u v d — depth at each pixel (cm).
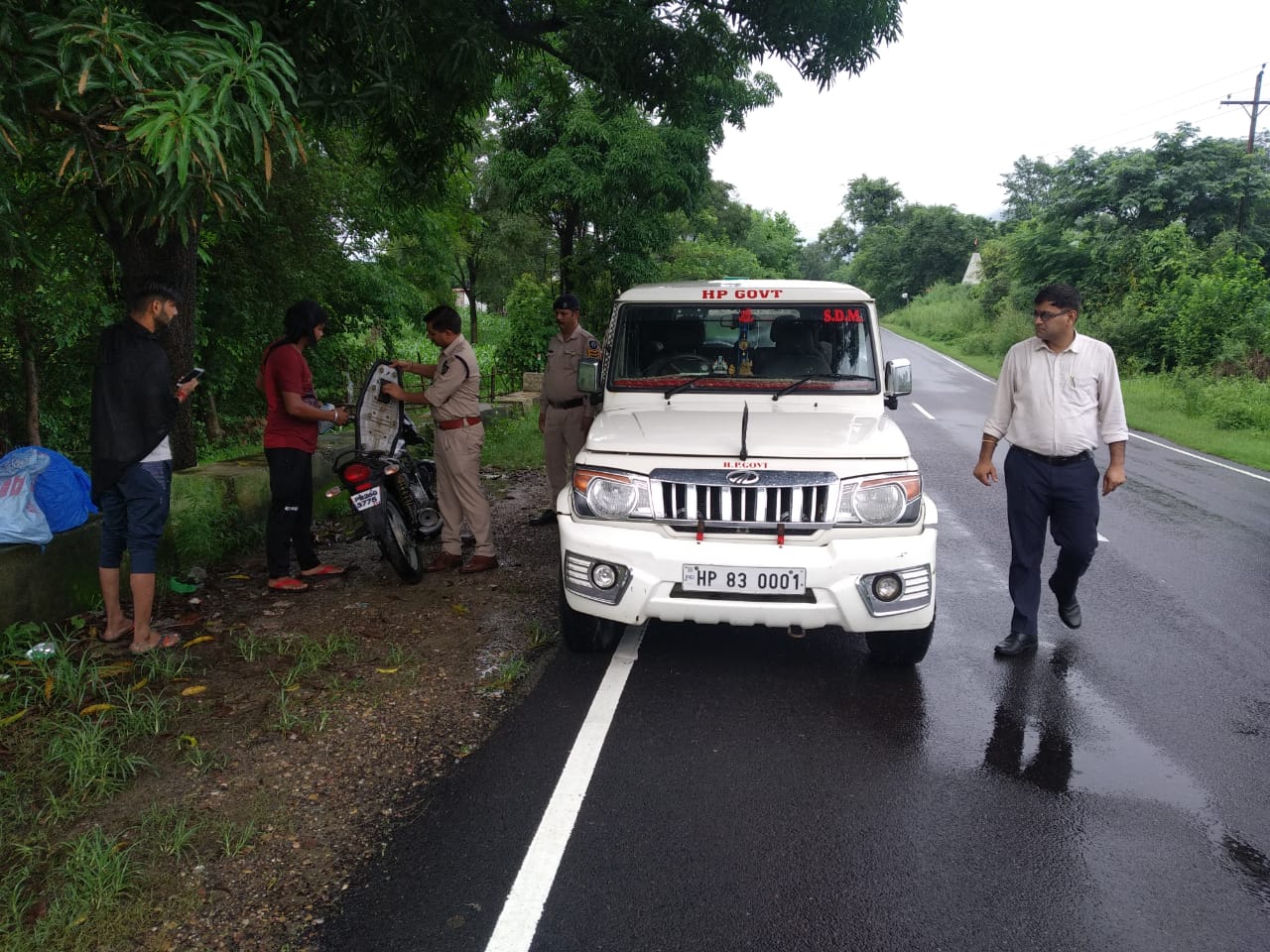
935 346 4125
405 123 646
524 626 518
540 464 1055
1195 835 317
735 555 403
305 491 587
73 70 310
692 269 2442
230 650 468
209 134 300
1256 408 1695
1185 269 2605
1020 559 489
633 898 276
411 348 2112
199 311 1177
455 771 355
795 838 310
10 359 939
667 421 476
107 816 317
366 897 276
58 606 483
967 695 435
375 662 458
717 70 704
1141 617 564
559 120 1525
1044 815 328
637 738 384
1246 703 434
